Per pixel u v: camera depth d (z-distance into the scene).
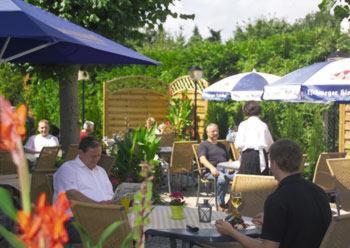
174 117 16.45
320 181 8.45
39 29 3.94
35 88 16.16
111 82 16.91
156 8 9.21
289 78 8.54
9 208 1.35
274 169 3.83
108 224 3.94
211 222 4.81
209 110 16.09
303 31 16.66
